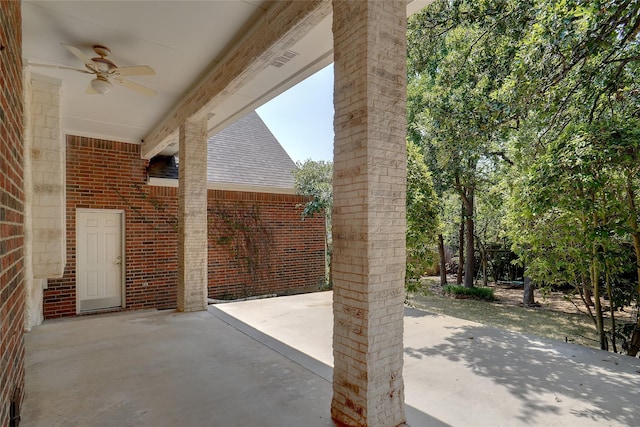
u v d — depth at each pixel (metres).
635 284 4.64
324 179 9.17
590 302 5.62
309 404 2.58
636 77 4.20
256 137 10.64
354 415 2.23
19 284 2.49
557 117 4.52
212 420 2.36
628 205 3.97
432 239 6.56
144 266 7.52
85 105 5.53
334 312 2.43
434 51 6.95
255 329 4.55
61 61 4.12
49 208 4.31
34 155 4.19
